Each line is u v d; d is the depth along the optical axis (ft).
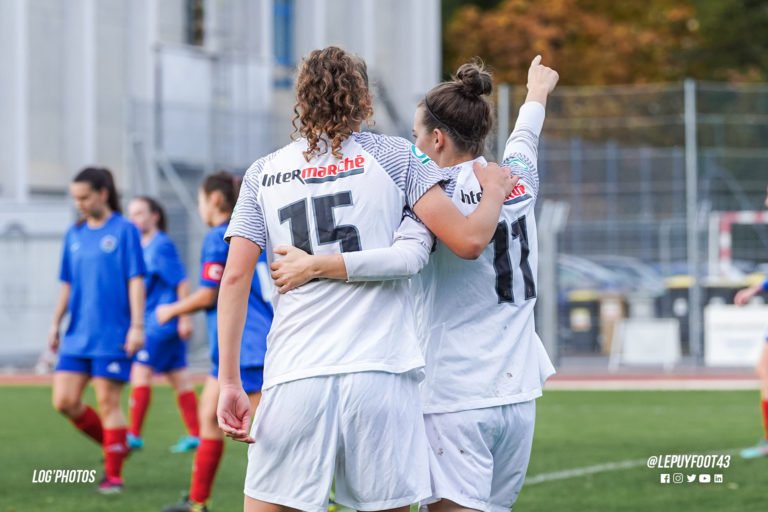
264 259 63.57
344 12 305.32
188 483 78.64
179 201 188.24
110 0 251.60
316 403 35.19
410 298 37.35
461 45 364.79
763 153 189.06
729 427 106.42
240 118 202.39
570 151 194.18
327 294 35.81
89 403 134.31
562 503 68.64
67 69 244.83
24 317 183.73
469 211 38.93
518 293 40.63
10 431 109.09
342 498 36.32
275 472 35.83
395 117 247.09
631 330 182.91
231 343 36.63
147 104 189.57
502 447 40.47
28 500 71.92
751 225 188.34
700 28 377.09
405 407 35.88
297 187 36.45
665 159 191.62
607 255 195.11
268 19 277.23
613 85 357.82
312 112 36.37
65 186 242.58
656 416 116.37
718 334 179.42
